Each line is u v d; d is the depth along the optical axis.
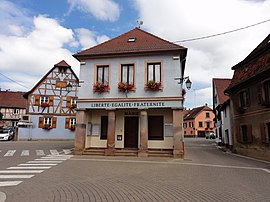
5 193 6.36
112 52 16.39
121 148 16.83
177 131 14.97
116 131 17.12
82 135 16.16
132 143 16.91
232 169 11.12
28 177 8.55
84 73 16.95
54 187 7.09
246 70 18.45
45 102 31.69
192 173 9.74
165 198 6.06
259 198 6.19
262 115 15.82
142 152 15.12
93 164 11.82
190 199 6.01
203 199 6.03
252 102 17.19
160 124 16.69
